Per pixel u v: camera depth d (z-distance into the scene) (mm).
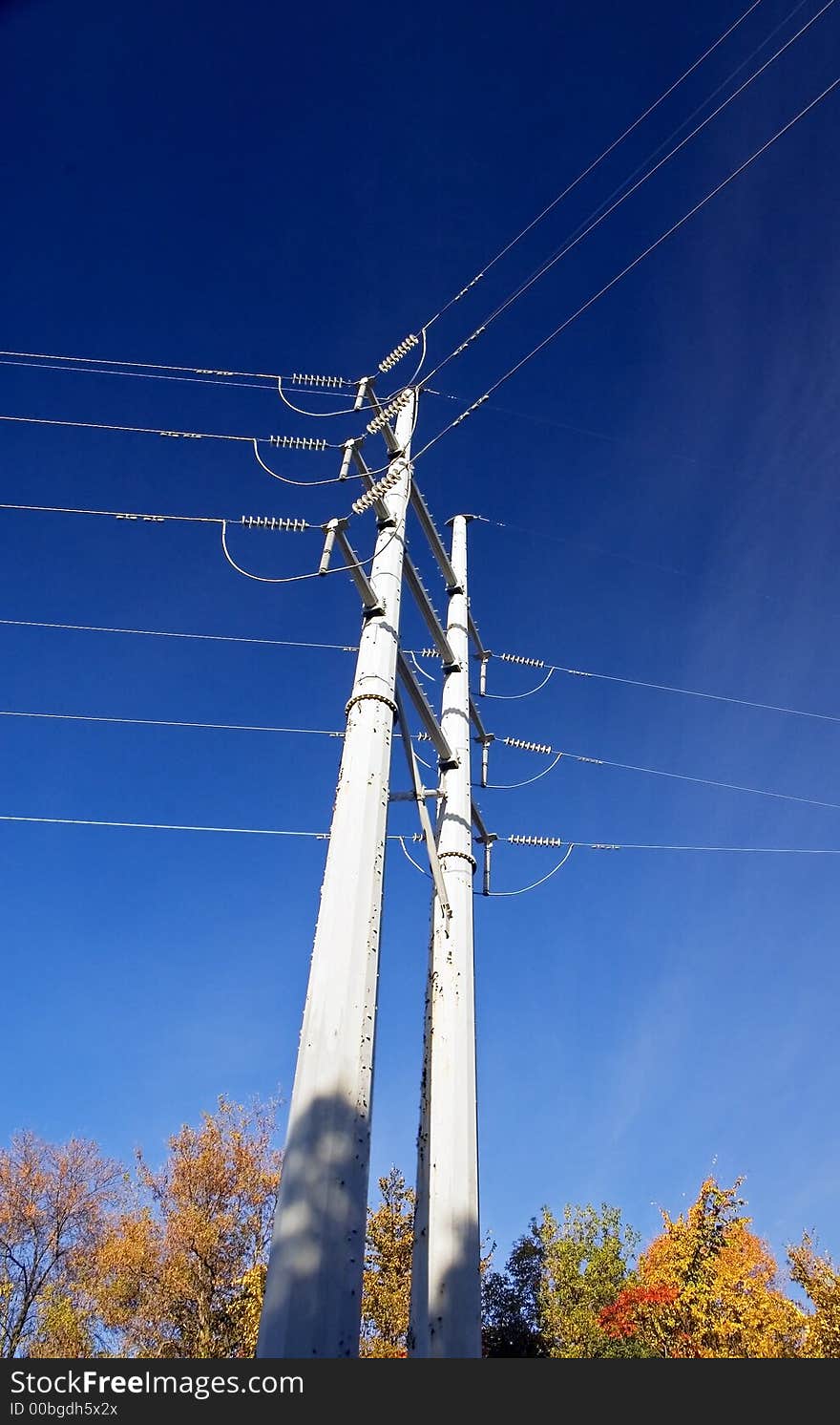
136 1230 26281
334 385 12852
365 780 8555
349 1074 6785
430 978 11125
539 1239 29266
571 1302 27172
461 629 15055
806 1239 25031
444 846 12062
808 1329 23656
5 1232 28062
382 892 8062
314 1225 6055
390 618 10180
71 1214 28859
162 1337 24781
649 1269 27031
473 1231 9148
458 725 13609
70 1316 25672
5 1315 26484
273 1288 5918
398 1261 23250
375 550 10898
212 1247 25469
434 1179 9453
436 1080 10117
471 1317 8586
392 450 12117
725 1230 26656
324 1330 5770
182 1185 26859
